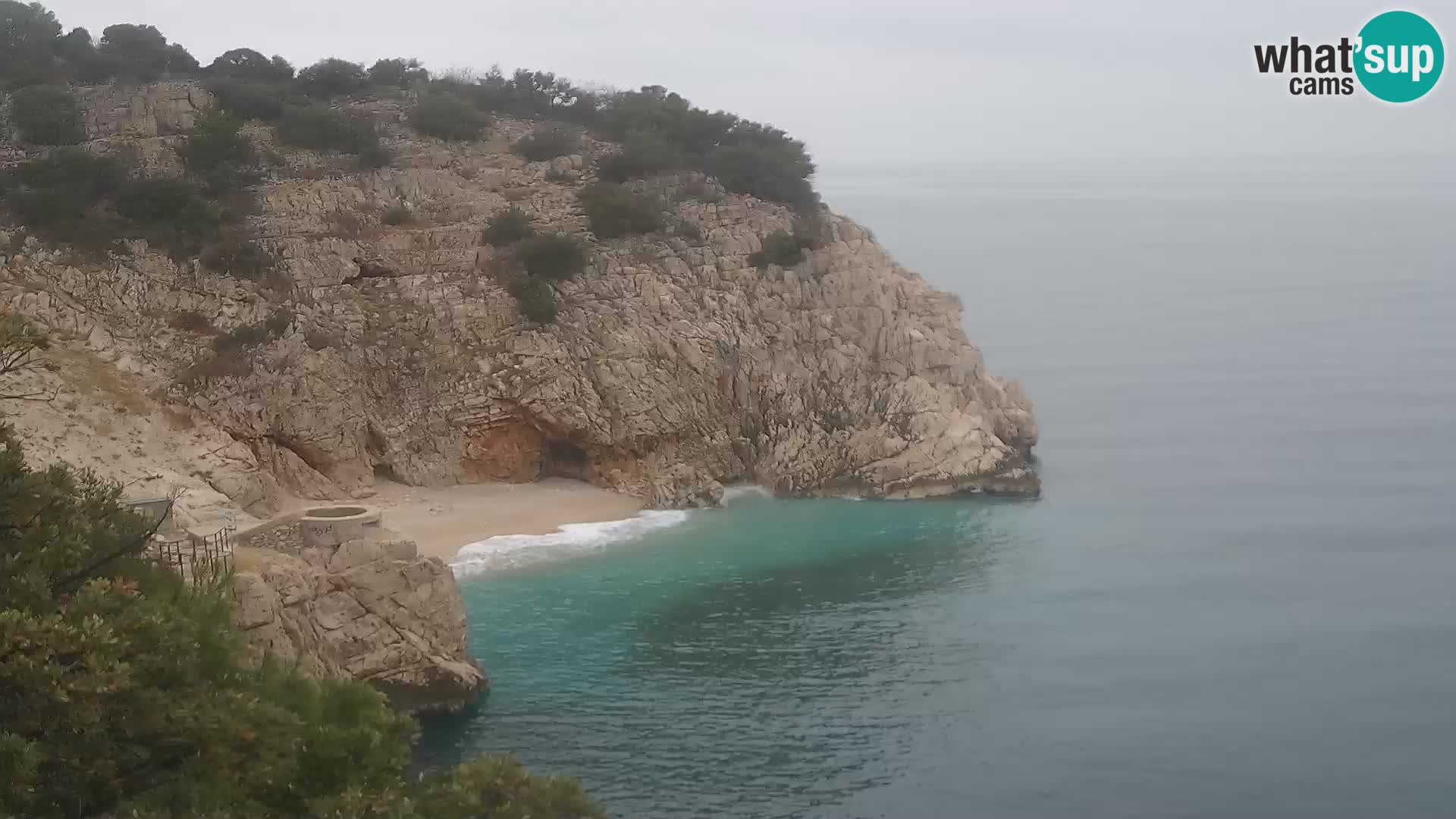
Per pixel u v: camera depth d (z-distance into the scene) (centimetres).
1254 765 5450
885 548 8194
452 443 9019
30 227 8606
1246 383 14775
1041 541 8481
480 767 3866
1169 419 12912
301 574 5212
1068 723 5784
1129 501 9562
